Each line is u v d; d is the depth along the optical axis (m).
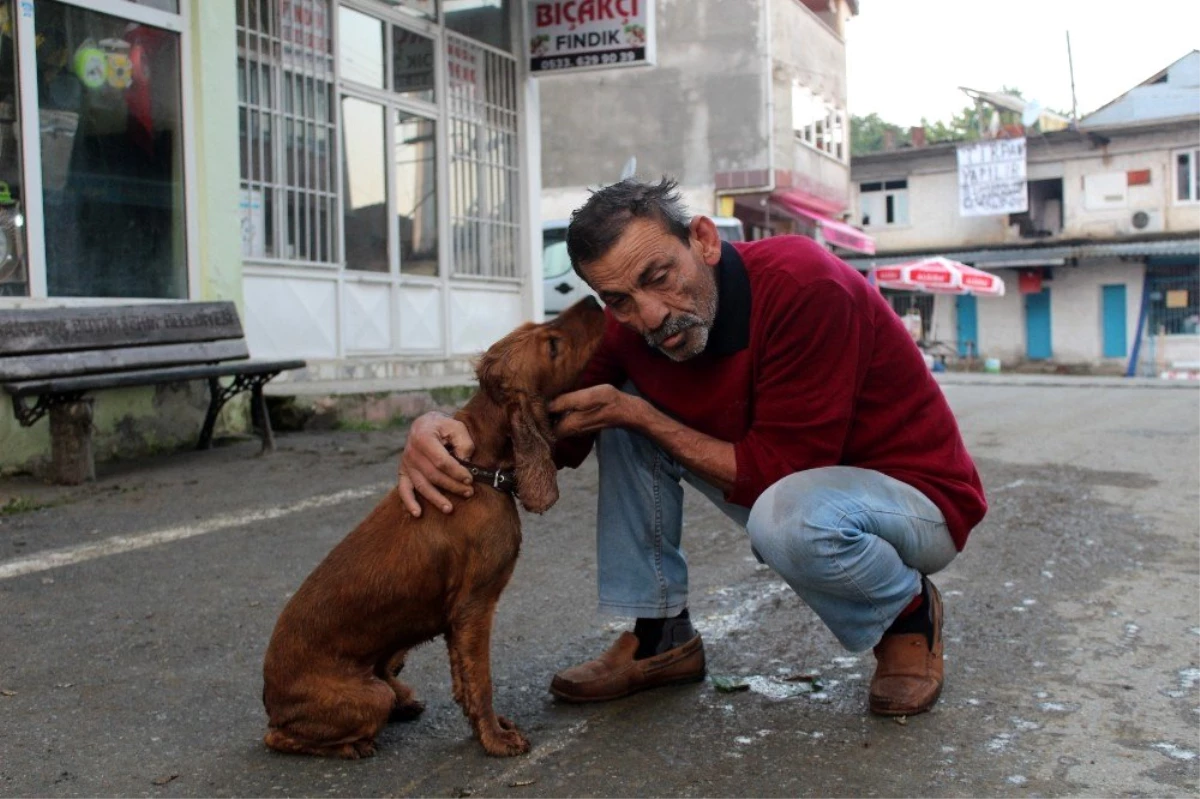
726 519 5.83
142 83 7.21
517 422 2.73
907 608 3.05
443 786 2.62
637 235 2.65
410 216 10.21
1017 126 30.27
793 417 2.82
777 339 2.81
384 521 2.78
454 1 10.79
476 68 10.95
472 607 2.74
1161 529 5.45
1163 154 28.34
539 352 2.78
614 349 3.10
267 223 8.60
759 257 2.89
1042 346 30.39
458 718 3.08
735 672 3.42
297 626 2.75
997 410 12.38
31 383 5.95
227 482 6.27
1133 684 3.25
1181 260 28.41
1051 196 30.38
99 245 6.97
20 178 6.50
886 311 2.97
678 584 3.25
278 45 8.61
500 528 2.75
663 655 3.25
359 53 9.48
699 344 2.81
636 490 3.17
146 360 6.55
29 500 5.62
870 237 30.89
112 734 2.95
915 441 2.97
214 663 3.50
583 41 11.27
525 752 2.81
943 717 3.00
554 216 24.19
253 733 2.96
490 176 11.22
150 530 5.16
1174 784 2.56
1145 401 13.81
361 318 9.55
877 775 2.64
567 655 3.60
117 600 4.13
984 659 3.50
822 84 26.23
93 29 6.90
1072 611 4.03
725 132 22.81
